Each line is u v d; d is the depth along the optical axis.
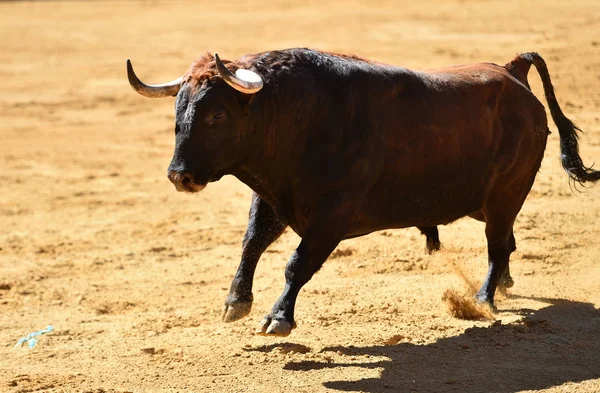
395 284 21.06
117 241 27.72
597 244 23.38
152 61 60.72
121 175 36.91
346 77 16.61
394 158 17.00
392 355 16.33
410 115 17.17
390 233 25.58
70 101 52.22
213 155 15.69
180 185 15.59
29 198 33.97
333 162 16.23
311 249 16.12
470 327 17.69
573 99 37.81
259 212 17.39
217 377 15.72
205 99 15.52
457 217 18.48
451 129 17.59
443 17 61.97
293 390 14.86
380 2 70.94
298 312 19.30
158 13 79.50
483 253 23.20
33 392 15.56
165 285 22.95
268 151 16.22
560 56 45.72
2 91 55.62
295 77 16.25
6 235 29.00
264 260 24.16
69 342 18.73
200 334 18.48
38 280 24.05
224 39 65.06
